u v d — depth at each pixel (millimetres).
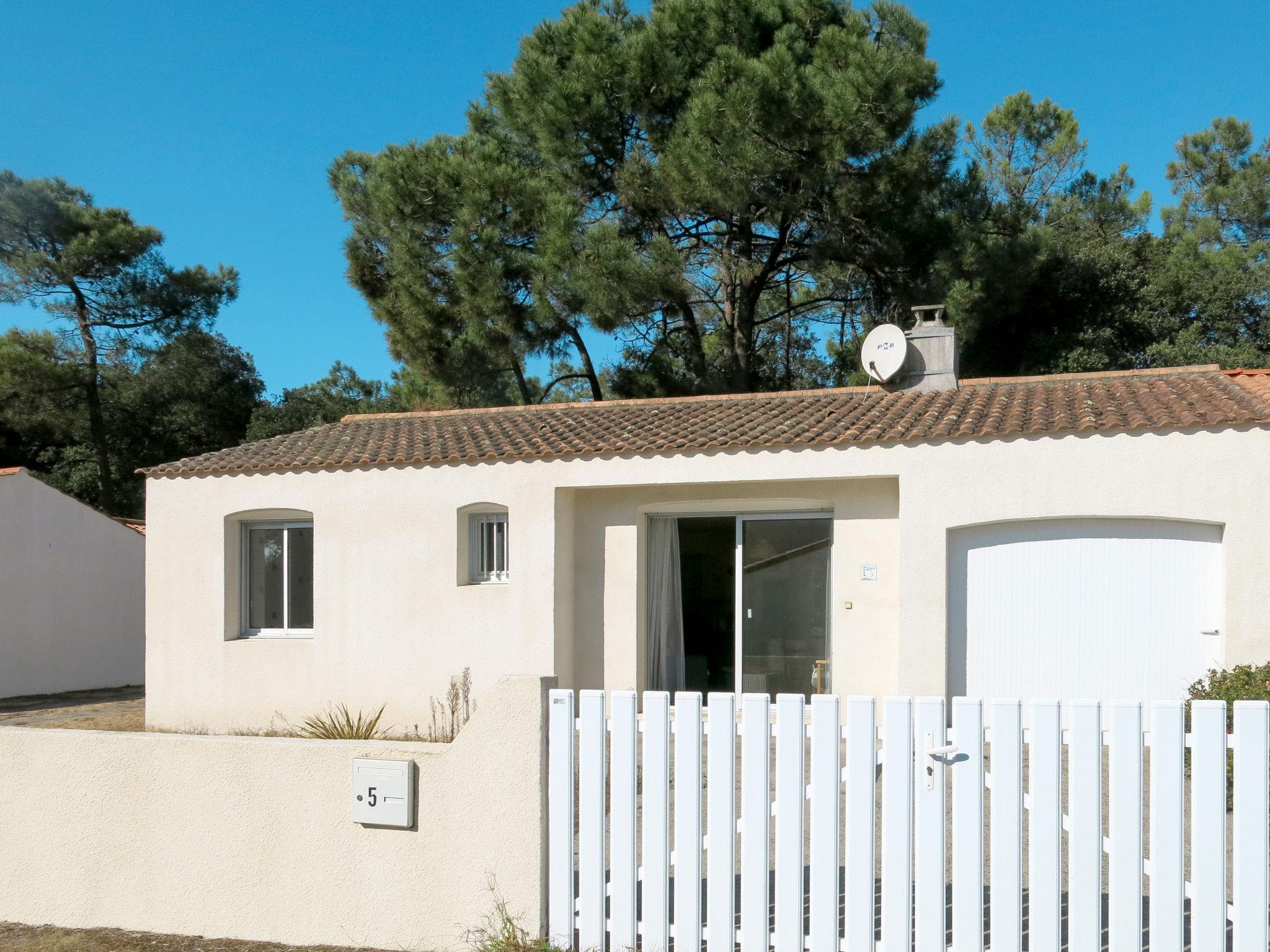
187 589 13398
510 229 21547
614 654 12297
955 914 4609
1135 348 28109
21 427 34469
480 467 12242
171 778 5867
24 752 6137
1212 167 34938
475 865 5297
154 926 5828
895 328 14039
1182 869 4414
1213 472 9680
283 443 14797
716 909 4867
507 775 5273
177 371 37281
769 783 4836
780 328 31375
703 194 19578
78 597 19688
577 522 12531
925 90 19844
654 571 12711
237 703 13055
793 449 11023
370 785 5457
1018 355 27109
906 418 11547
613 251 19672
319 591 12805
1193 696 9078
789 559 12234
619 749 5047
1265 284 28359
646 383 23906
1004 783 4578
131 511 37000
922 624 10492
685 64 21344
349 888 5516
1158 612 10078
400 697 12391
